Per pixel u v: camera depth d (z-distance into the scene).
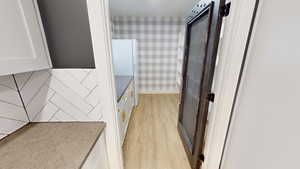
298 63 0.53
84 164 0.79
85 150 0.79
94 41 0.86
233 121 1.03
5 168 0.67
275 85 0.65
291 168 0.56
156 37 3.78
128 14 3.37
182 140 1.98
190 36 1.81
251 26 0.85
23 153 0.76
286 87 0.59
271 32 0.68
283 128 0.60
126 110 2.20
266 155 0.70
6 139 0.87
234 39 0.92
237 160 0.97
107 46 0.89
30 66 0.74
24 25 0.71
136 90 3.24
